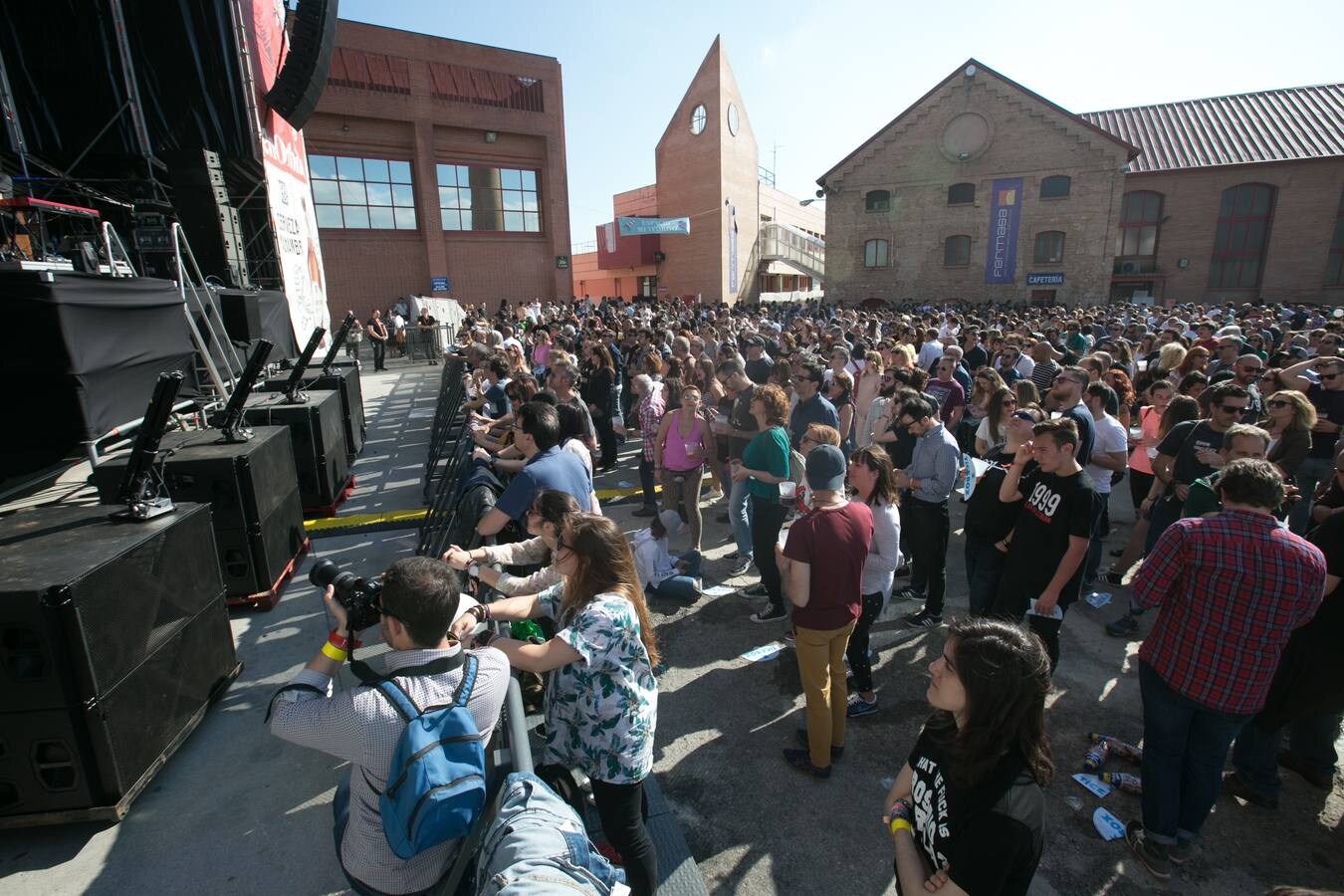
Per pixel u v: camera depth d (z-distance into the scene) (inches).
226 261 412.5
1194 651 105.0
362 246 1054.4
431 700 69.7
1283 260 1170.0
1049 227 1143.0
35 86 373.7
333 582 73.4
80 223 364.8
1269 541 100.8
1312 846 118.0
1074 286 1135.6
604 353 359.3
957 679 66.0
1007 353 368.2
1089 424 192.7
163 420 129.5
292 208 527.8
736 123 1393.9
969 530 167.6
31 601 102.1
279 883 106.7
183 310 239.1
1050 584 140.4
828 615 126.2
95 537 122.2
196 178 402.0
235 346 336.8
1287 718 121.3
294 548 218.1
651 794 126.8
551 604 106.3
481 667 74.8
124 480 130.8
